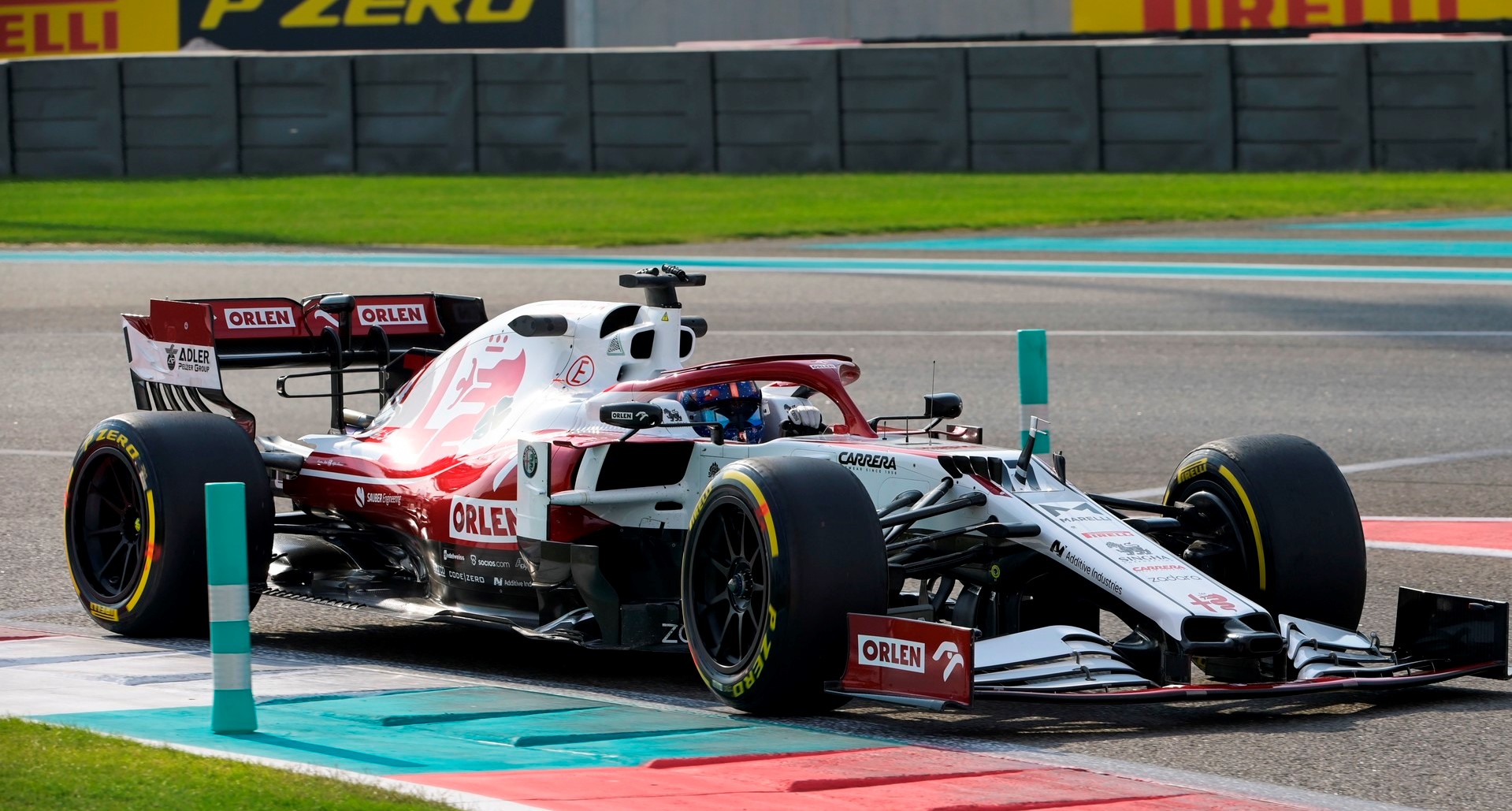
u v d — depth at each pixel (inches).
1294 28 4820.4
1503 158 3897.6
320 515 1185.4
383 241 3225.9
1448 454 1712.6
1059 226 3378.4
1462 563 1254.9
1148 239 3201.3
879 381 2084.2
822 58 4168.3
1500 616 843.4
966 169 4153.5
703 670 855.1
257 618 1156.5
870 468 920.3
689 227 3371.1
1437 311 2509.8
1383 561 1264.8
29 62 4293.8
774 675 806.5
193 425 1048.8
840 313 2534.5
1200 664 885.8
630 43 5221.5
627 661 1016.9
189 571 1020.5
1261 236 3193.9
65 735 702.5
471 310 1318.9
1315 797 694.5
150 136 4281.5
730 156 4222.4
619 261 2984.7
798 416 1016.2
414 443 1114.1
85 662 942.4
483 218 3506.4
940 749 760.3
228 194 3939.5
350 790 624.7
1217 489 938.7
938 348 2282.2
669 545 974.4
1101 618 1090.1
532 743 746.2
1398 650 887.7
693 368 1003.3
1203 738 794.2
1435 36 4303.6
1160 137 4072.3
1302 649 841.5
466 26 5295.3
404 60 4261.8
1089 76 4079.7
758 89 4200.3
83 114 4286.4
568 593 975.0
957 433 994.1
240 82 4274.1
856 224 3398.1
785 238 3267.7
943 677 750.5
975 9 4970.5
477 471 1035.3
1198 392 2023.9
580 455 959.6
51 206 3759.8
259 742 725.9
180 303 1191.6
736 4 5132.9
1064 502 890.1
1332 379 2084.2
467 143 4274.1
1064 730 815.1
